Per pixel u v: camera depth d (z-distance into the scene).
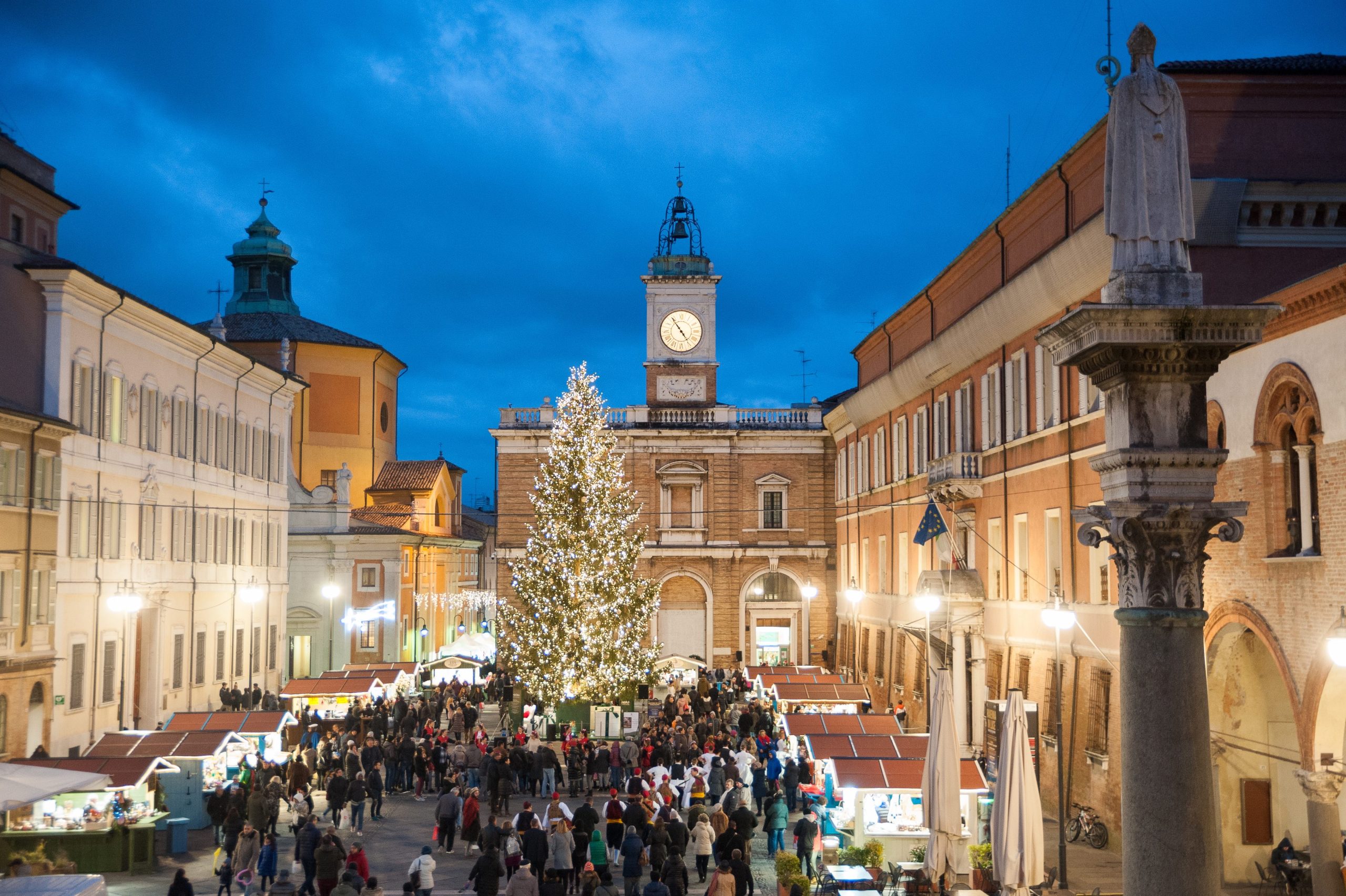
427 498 83.69
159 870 29.23
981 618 43.31
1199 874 11.93
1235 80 28.86
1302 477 23.53
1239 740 26.98
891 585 58.28
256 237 89.62
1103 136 31.31
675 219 80.81
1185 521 12.31
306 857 25.97
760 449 78.06
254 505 59.12
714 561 77.19
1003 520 41.28
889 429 59.34
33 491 37.31
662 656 76.88
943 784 24.38
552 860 26.16
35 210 45.34
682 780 36.34
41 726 37.75
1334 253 28.44
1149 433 12.50
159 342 47.62
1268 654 26.92
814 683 48.31
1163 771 12.05
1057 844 31.69
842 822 29.84
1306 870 24.72
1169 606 12.30
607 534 54.28
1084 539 13.26
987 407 43.78
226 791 30.02
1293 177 28.81
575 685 53.19
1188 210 12.77
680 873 24.16
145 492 46.06
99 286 41.12
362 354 84.81
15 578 36.25
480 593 92.62
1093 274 32.81
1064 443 35.53
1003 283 40.84
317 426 82.94
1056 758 35.03
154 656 47.28
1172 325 12.31
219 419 54.69
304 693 48.28
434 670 67.94
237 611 56.56
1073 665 34.62
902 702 54.28
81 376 41.25
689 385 79.19
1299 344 23.08
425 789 40.59
